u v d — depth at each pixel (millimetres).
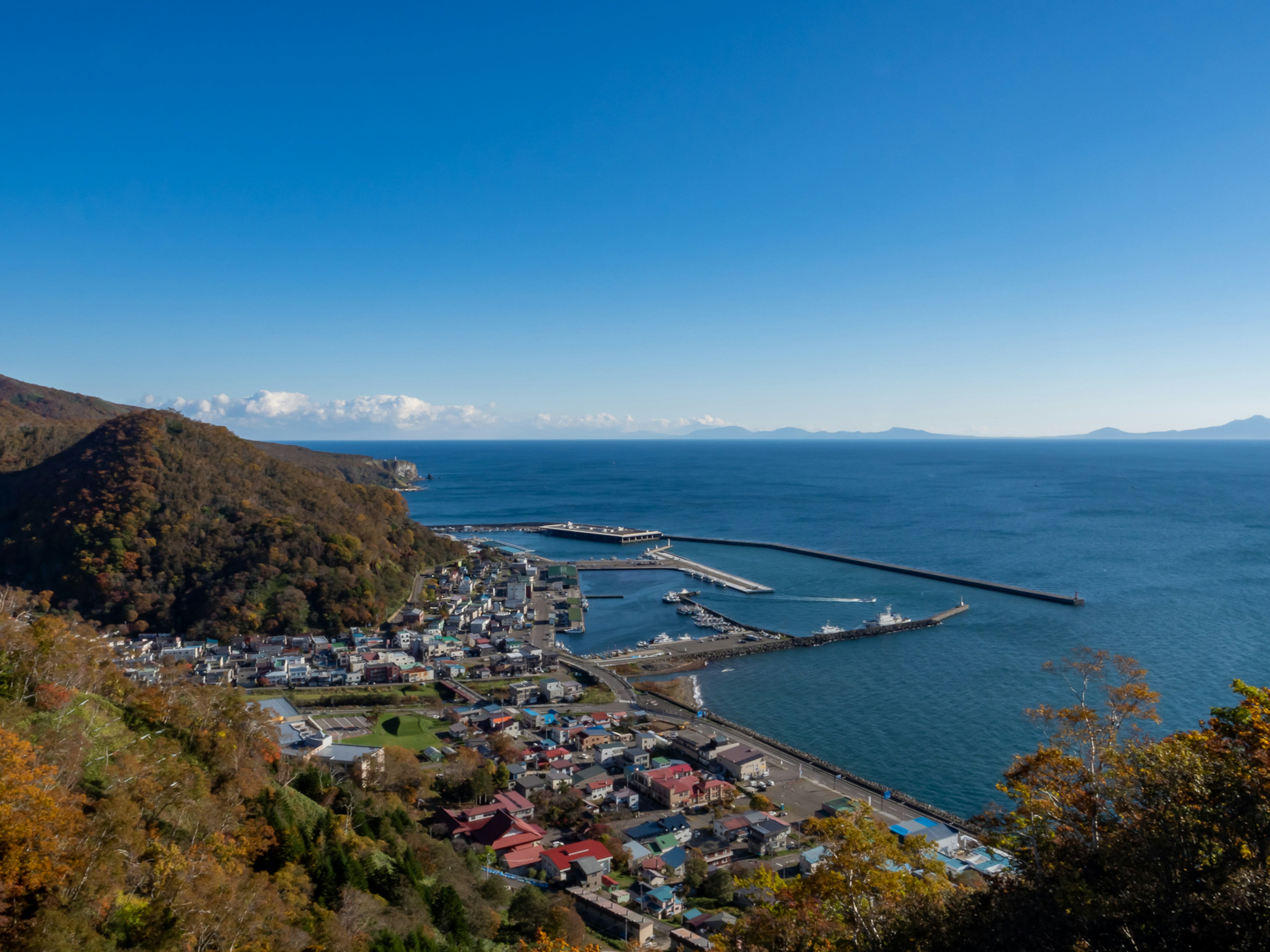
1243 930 23953
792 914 39594
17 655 55031
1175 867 28344
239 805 55656
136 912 38625
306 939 44625
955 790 91312
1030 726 107812
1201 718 103938
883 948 34062
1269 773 28844
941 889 37469
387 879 58344
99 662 64875
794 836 80188
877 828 40031
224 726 67688
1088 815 34688
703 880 71312
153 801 49406
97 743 53000
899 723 111688
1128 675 37875
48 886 35781
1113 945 26516
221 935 40281
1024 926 29859
